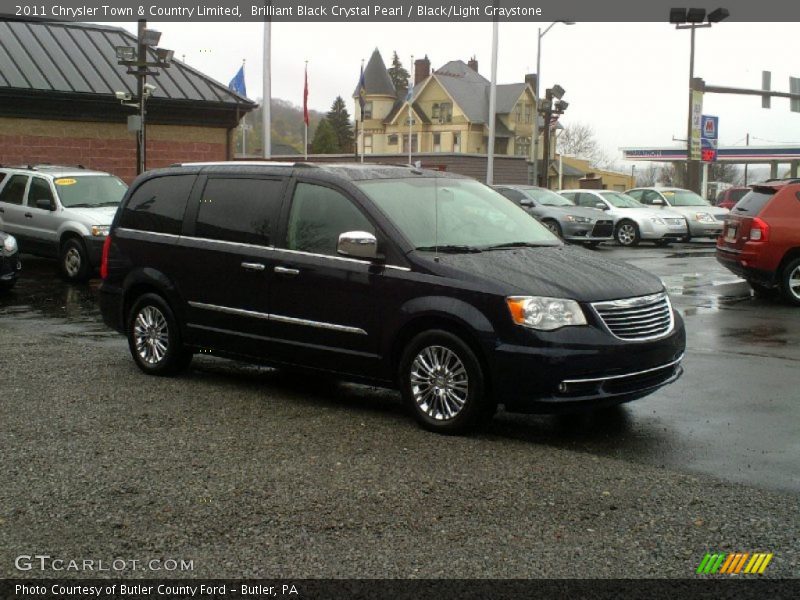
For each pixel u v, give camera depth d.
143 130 20.19
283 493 5.14
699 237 28.62
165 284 8.16
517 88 82.31
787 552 4.33
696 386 7.95
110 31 27.47
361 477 5.42
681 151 70.50
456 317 6.29
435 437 6.34
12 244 14.20
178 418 6.79
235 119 26.95
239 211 7.74
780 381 8.15
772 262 13.37
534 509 4.90
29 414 6.86
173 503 4.98
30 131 23.94
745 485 5.32
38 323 11.52
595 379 6.09
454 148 81.62
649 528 4.63
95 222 15.73
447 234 6.97
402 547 4.40
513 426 6.67
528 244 7.23
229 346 7.78
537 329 6.08
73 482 5.32
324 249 7.09
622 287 6.42
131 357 9.23
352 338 6.91
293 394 7.70
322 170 7.33
